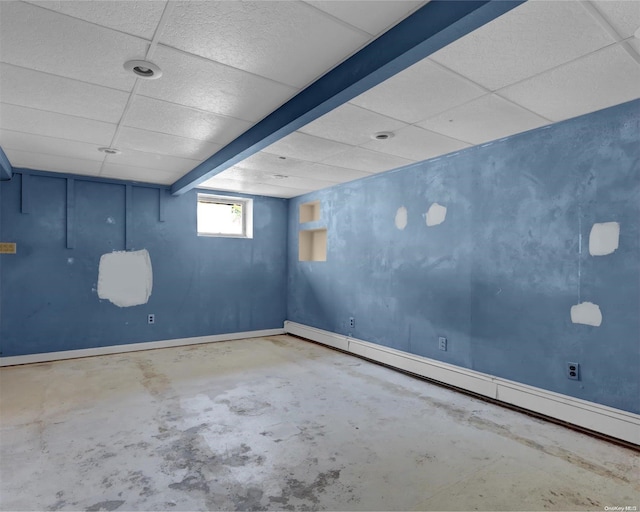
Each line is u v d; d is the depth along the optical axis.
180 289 5.36
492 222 3.34
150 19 1.70
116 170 4.45
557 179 2.90
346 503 1.92
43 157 3.89
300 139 3.29
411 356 4.05
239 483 2.08
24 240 4.40
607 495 1.97
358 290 4.83
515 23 1.69
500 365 3.27
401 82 2.25
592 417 2.66
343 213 5.10
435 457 2.35
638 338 2.49
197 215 5.50
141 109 2.68
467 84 2.27
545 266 2.97
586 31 1.75
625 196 2.55
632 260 2.52
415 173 4.08
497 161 3.30
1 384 3.66
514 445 2.50
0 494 1.97
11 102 2.55
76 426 2.76
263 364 4.43
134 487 2.04
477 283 3.45
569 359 2.82
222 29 1.78
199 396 3.37
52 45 1.90
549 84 2.27
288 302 6.30
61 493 1.98
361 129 3.05
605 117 2.64
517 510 1.86
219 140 3.34
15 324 4.36
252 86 2.35
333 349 5.16
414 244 4.07
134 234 5.04
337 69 2.12
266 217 6.12
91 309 4.77
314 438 2.60
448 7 1.56
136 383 3.71
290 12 1.66
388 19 1.73
